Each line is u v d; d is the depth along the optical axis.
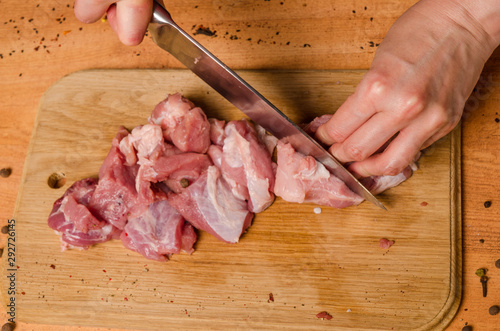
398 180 0.53
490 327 0.52
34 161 0.57
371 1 0.59
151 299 0.53
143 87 0.58
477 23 0.47
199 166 0.54
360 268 0.53
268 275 0.53
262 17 0.60
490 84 0.56
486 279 0.52
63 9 0.62
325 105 0.56
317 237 0.54
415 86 0.45
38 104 0.59
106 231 0.54
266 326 0.52
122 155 0.54
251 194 0.54
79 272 0.54
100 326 0.53
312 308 0.52
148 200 0.53
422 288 0.52
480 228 0.53
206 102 0.57
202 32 0.60
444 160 0.54
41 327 0.54
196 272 0.54
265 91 0.57
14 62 0.60
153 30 0.48
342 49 0.58
